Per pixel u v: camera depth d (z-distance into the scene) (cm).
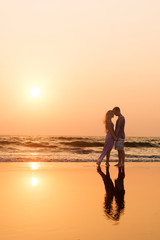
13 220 335
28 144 2670
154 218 354
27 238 278
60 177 687
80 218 350
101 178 689
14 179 641
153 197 480
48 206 406
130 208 404
